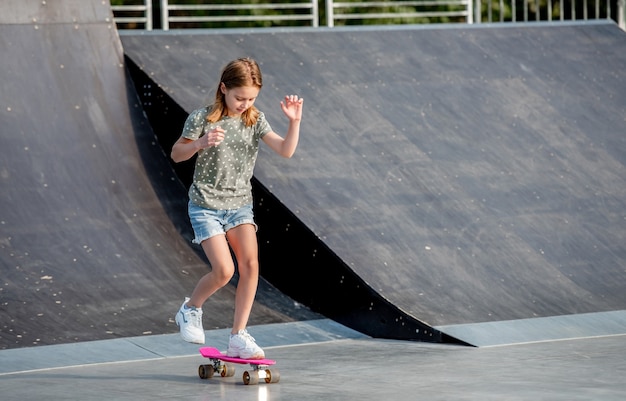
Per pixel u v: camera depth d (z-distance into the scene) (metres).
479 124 23.53
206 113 13.47
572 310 17.75
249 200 13.72
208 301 18.03
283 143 13.53
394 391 12.48
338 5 30.25
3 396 12.48
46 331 16.16
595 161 23.22
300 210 18.81
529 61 26.91
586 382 12.94
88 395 12.49
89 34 22.78
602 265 19.59
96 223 19.41
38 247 18.48
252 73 13.12
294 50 24.97
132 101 22.23
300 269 18.66
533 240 19.86
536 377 13.32
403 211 19.66
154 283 18.27
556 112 24.83
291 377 13.55
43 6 22.67
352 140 21.66
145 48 23.36
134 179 20.69
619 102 25.94
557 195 21.56
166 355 15.48
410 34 26.94
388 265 17.92
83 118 21.38
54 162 20.28
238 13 42.81
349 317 17.66
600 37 29.03
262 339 16.62
